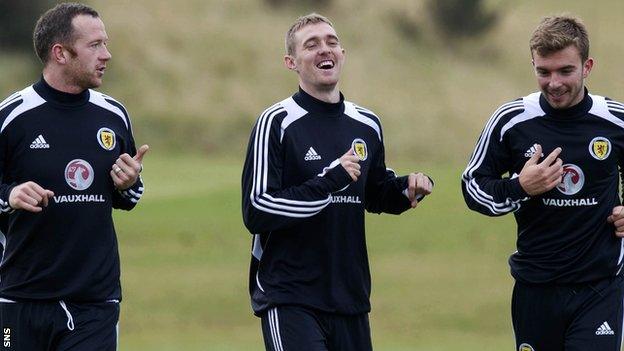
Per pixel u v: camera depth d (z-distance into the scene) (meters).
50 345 23.06
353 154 22.66
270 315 23.22
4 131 22.84
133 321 58.53
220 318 60.06
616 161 23.88
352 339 23.58
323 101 23.67
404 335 56.28
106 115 23.62
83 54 22.95
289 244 23.22
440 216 83.19
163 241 77.00
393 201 24.47
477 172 24.28
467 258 74.25
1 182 22.84
